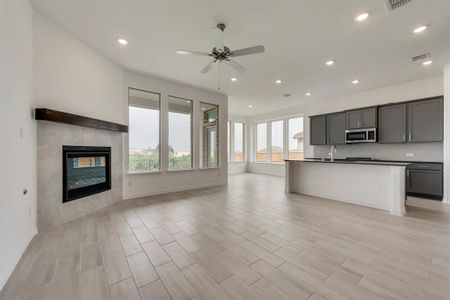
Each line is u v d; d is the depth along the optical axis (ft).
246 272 5.78
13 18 6.28
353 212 11.18
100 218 10.23
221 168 20.22
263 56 11.59
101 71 11.77
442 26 8.69
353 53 11.21
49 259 6.44
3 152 5.52
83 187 10.61
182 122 17.43
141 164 14.97
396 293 4.87
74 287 5.16
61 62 9.34
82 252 6.88
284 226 9.16
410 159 15.67
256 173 30.27
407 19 8.27
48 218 8.78
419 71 13.61
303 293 4.92
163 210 11.58
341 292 4.93
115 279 5.48
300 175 16.14
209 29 9.16
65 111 9.53
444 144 12.84
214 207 12.21
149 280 5.44
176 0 7.37
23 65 7.08
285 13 8.02
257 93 19.38
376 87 17.12
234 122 30.50
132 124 14.48
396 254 6.66
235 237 8.05
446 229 8.68
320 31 9.21
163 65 13.14
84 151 10.60
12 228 6.00
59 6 7.83
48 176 8.78
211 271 5.83
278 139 27.86
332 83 16.20
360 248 7.09
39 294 4.91
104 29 9.31
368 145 18.13
